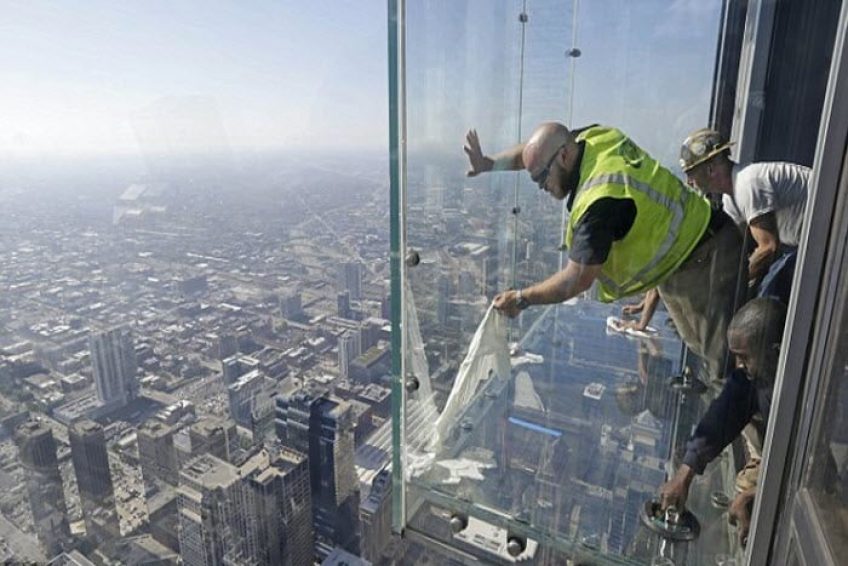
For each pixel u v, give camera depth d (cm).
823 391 125
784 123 185
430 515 204
